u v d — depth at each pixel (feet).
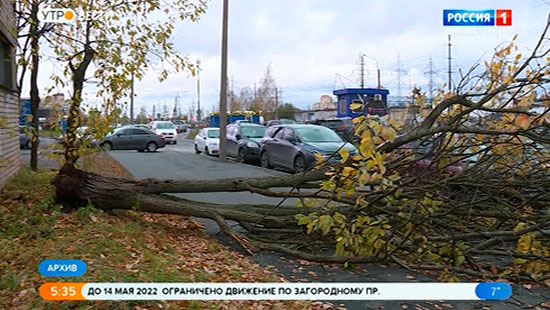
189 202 26.81
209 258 22.33
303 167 51.67
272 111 241.76
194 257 22.03
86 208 25.41
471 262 21.44
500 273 20.84
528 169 23.21
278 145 57.00
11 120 38.06
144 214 29.35
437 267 20.56
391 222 22.44
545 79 21.18
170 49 33.65
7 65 38.47
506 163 23.36
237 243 24.18
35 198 28.60
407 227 21.66
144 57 32.04
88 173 26.58
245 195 38.55
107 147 30.42
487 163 23.20
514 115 22.75
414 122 23.77
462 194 23.16
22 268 17.95
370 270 21.77
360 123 19.51
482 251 21.03
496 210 22.74
